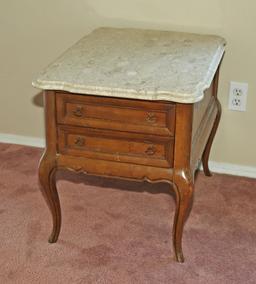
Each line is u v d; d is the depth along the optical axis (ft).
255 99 7.37
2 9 7.86
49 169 5.93
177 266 6.03
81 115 5.57
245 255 6.20
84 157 5.79
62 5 7.60
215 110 7.17
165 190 7.45
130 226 6.72
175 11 7.19
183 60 5.99
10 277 5.87
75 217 6.89
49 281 5.81
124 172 5.71
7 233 6.58
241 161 7.80
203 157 7.62
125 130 5.52
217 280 5.82
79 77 5.50
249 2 6.87
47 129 5.75
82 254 6.23
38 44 7.98
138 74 5.57
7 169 8.00
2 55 8.20
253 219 6.84
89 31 7.68
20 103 8.48
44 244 6.39
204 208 7.07
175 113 5.29
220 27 7.11
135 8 7.33
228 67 7.29
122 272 5.94
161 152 5.53
